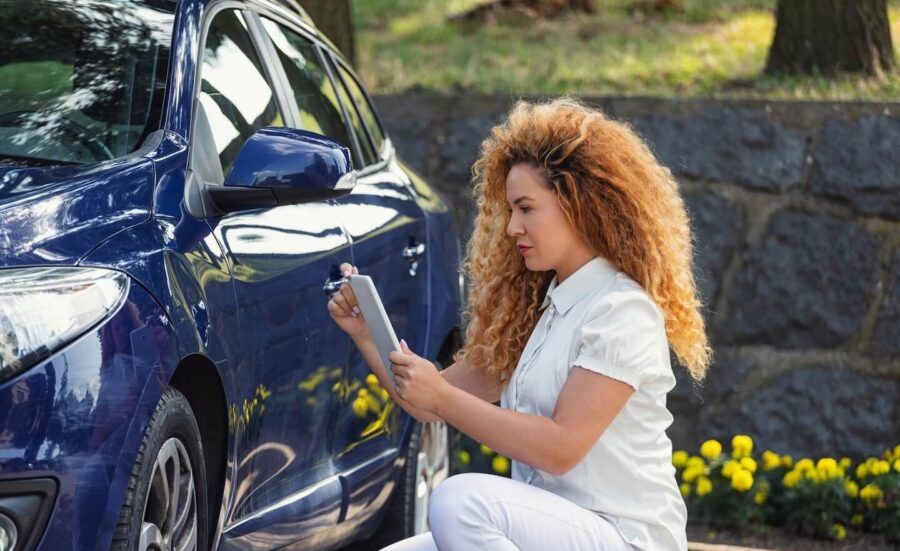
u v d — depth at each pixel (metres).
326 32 8.92
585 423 3.00
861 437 7.80
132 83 3.77
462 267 3.65
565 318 3.14
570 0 11.85
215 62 4.10
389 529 5.04
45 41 3.90
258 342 3.66
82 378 2.80
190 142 3.68
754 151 8.09
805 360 7.91
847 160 8.00
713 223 8.08
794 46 9.13
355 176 3.86
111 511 2.82
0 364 2.69
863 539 6.60
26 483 2.70
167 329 3.07
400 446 4.91
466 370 3.52
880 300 7.89
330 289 4.18
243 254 3.66
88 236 3.04
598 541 3.05
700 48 10.27
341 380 4.36
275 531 3.87
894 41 9.95
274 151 3.65
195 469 3.34
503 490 3.04
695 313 3.23
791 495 6.57
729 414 7.90
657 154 8.18
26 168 3.32
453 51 10.59
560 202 3.11
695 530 6.68
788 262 7.99
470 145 8.48
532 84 9.33
